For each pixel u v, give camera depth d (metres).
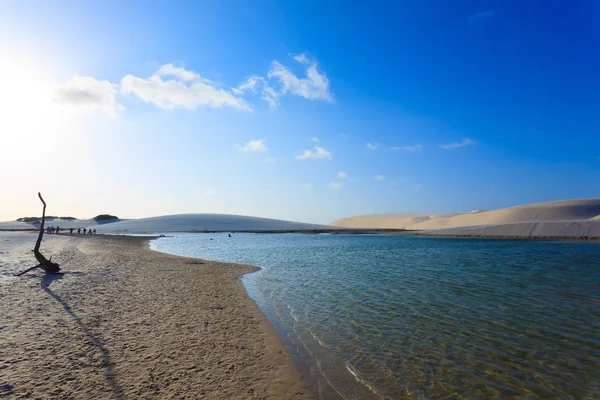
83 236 67.12
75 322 9.19
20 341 7.58
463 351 8.25
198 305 11.87
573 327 10.16
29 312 9.93
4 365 6.33
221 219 155.62
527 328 10.03
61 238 54.59
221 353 7.59
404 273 21.08
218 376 6.44
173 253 37.44
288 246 50.62
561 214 105.38
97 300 11.82
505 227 82.25
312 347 8.31
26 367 6.29
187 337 8.48
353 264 26.19
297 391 6.08
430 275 20.27
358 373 6.95
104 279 16.22
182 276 18.33
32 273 17.25
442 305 12.70
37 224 139.88
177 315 10.43
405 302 13.14
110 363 6.69
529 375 7.05
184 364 6.87
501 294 14.71
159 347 7.71
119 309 10.77
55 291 12.95
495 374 7.07
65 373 6.14
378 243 58.56
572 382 6.77
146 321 9.63
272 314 11.23
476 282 17.78
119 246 41.91
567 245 50.00
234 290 14.98
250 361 7.25
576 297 14.20
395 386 6.46
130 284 15.27
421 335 9.36
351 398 5.94
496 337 9.25
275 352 7.85
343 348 8.31
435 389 6.39
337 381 6.56
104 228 129.12
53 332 8.29
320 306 12.45
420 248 45.00
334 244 56.09
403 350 8.27
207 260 27.48
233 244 56.66
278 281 17.89
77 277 16.39
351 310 11.90
